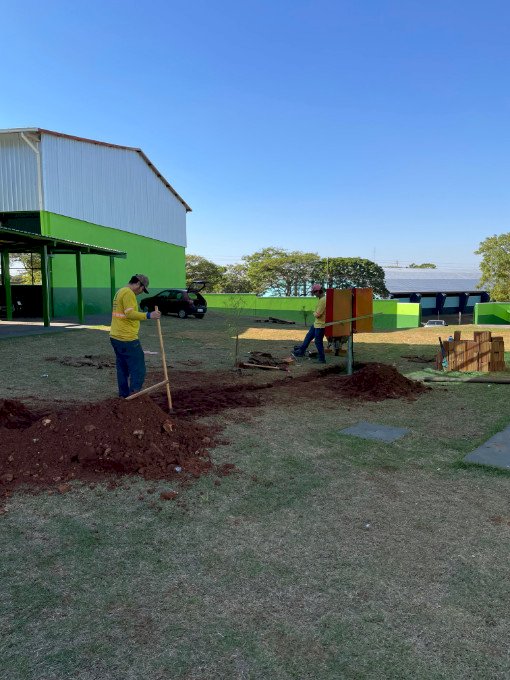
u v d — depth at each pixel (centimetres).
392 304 2414
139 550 297
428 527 330
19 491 369
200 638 225
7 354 1033
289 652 218
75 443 418
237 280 6031
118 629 230
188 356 1080
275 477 409
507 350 1223
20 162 1923
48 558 286
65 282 2152
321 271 5325
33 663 208
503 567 285
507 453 465
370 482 403
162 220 2992
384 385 715
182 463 421
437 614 244
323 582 269
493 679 204
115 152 2445
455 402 671
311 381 820
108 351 1119
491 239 4300
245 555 294
